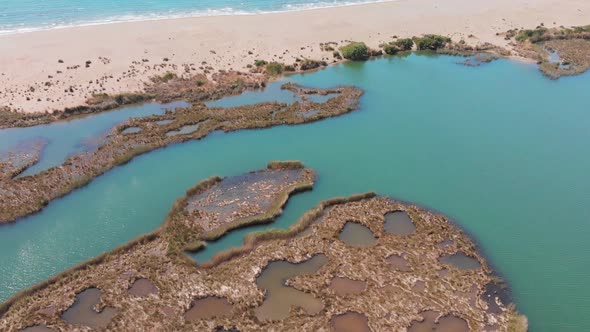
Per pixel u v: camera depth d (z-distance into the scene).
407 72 71.88
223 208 42.44
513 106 62.47
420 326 31.91
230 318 32.19
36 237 39.41
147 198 44.03
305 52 75.75
